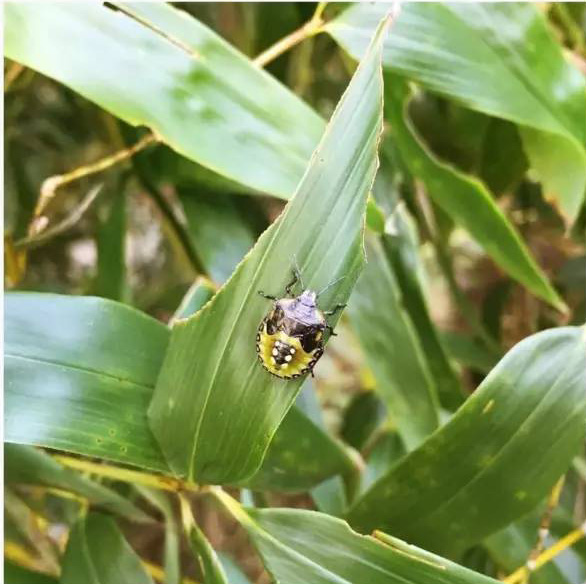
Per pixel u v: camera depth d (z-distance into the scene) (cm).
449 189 12
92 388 9
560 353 9
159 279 21
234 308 8
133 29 9
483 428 9
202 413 9
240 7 16
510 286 17
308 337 8
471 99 11
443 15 11
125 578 10
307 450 11
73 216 13
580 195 12
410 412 12
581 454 15
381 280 12
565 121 11
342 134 8
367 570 8
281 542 9
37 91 19
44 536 14
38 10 9
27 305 9
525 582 11
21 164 18
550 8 14
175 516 13
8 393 8
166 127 9
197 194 13
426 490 10
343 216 8
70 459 11
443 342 16
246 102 10
